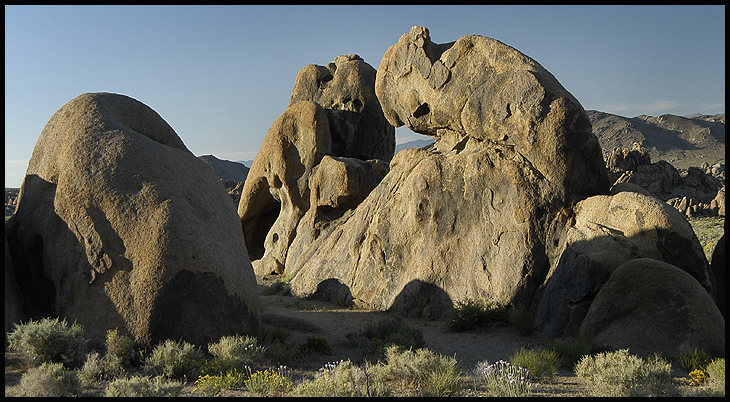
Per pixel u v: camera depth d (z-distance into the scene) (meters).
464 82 18.89
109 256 10.95
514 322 14.86
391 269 19.52
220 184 13.46
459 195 18.19
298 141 31.36
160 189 11.55
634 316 11.79
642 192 16.72
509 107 17.36
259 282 28.73
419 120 20.94
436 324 16.53
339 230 24.48
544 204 16.31
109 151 11.87
